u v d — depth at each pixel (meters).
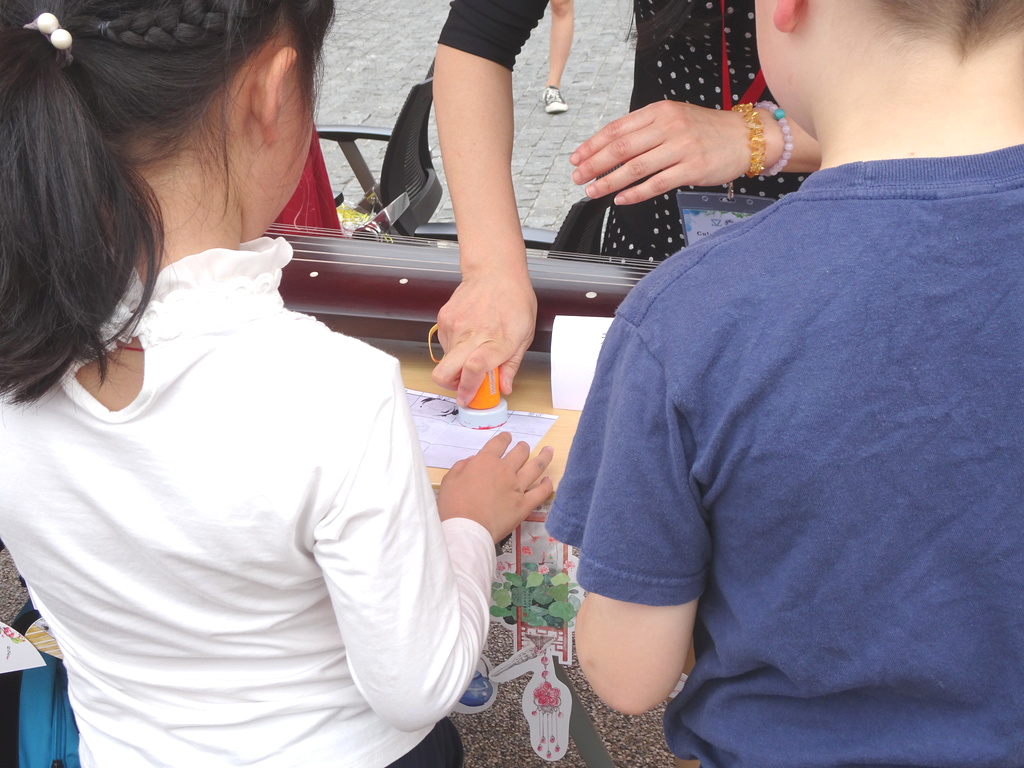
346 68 5.34
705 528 0.69
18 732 1.07
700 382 0.61
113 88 0.64
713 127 1.29
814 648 0.65
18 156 0.59
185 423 0.70
